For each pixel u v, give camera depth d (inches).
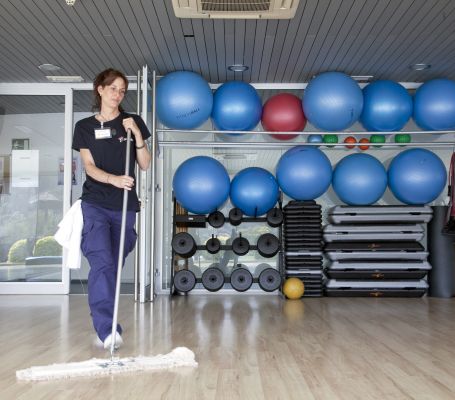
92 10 163.5
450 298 217.0
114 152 110.7
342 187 213.2
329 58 206.4
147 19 170.7
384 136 225.0
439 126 211.5
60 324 145.3
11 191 235.6
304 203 217.2
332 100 197.9
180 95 198.8
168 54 201.6
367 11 165.5
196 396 74.6
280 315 165.3
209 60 208.4
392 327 141.6
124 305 192.4
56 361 98.0
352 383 82.4
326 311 175.3
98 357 101.5
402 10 165.2
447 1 159.5
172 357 95.6
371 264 217.9
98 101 112.9
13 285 231.3
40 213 234.2
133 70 219.9
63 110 237.5
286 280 215.0
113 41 188.5
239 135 238.5
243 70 220.2
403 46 194.4
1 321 151.6
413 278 219.8
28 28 176.1
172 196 229.1
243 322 149.9
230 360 98.9
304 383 82.2
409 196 212.2
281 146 235.9
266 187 209.2
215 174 204.7
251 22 173.2
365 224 220.2
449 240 221.6
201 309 179.9
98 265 107.0
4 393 76.1
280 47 195.0
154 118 210.2
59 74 224.8
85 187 109.6
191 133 240.2
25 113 237.6
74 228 108.0
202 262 232.2
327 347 112.8
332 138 222.4
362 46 194.2
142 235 204.7
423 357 102.7
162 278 234.2
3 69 217.8
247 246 218.1
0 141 237.1
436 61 210.2
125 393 75.9
